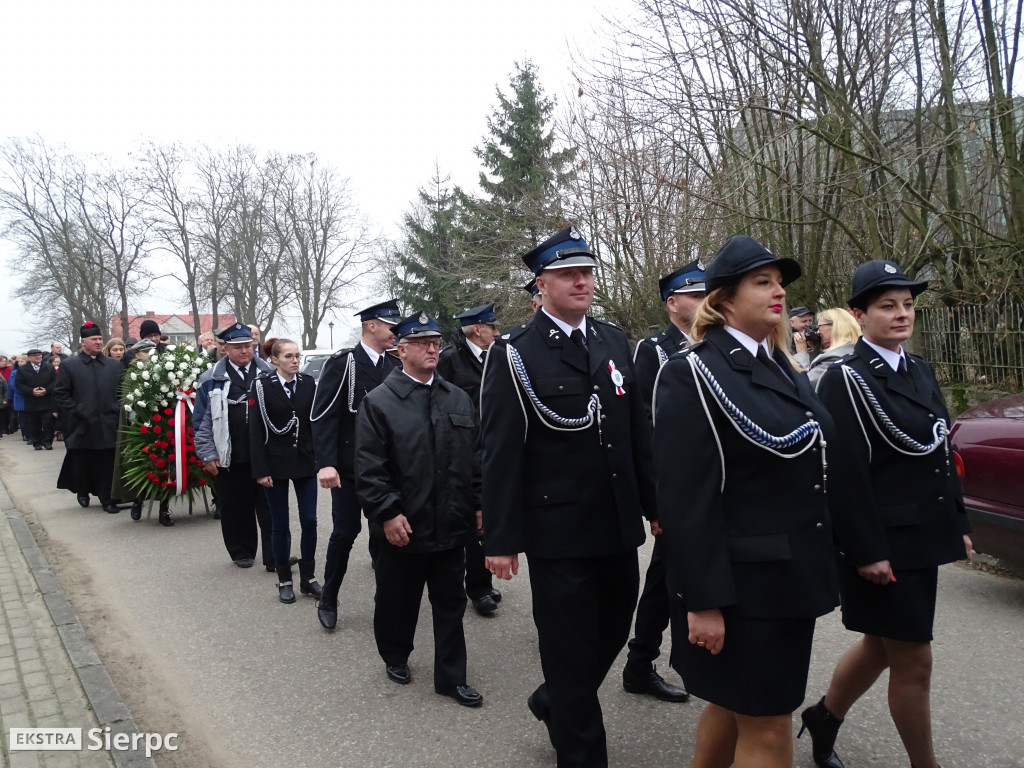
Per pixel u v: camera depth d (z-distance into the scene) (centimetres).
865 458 288
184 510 955
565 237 318
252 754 356
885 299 301
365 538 772
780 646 233
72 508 979
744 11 990
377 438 408
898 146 1012
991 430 504
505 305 2050
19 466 1389
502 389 312
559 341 317
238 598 589
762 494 237
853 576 295
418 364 422
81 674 421
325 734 372
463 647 411
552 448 312
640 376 409
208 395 676
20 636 487
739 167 1066
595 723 305
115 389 944
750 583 233
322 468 505
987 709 363
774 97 1032
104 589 623
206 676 446
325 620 514
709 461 236
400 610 422
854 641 454
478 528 416
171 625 533
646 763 330
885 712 368
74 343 4669
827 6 985
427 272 2883
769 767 235
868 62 1002
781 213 1048
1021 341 862
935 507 293
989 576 571
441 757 346
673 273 427
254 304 4409
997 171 946
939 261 1010
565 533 305
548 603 306
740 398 237
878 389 295
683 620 247
